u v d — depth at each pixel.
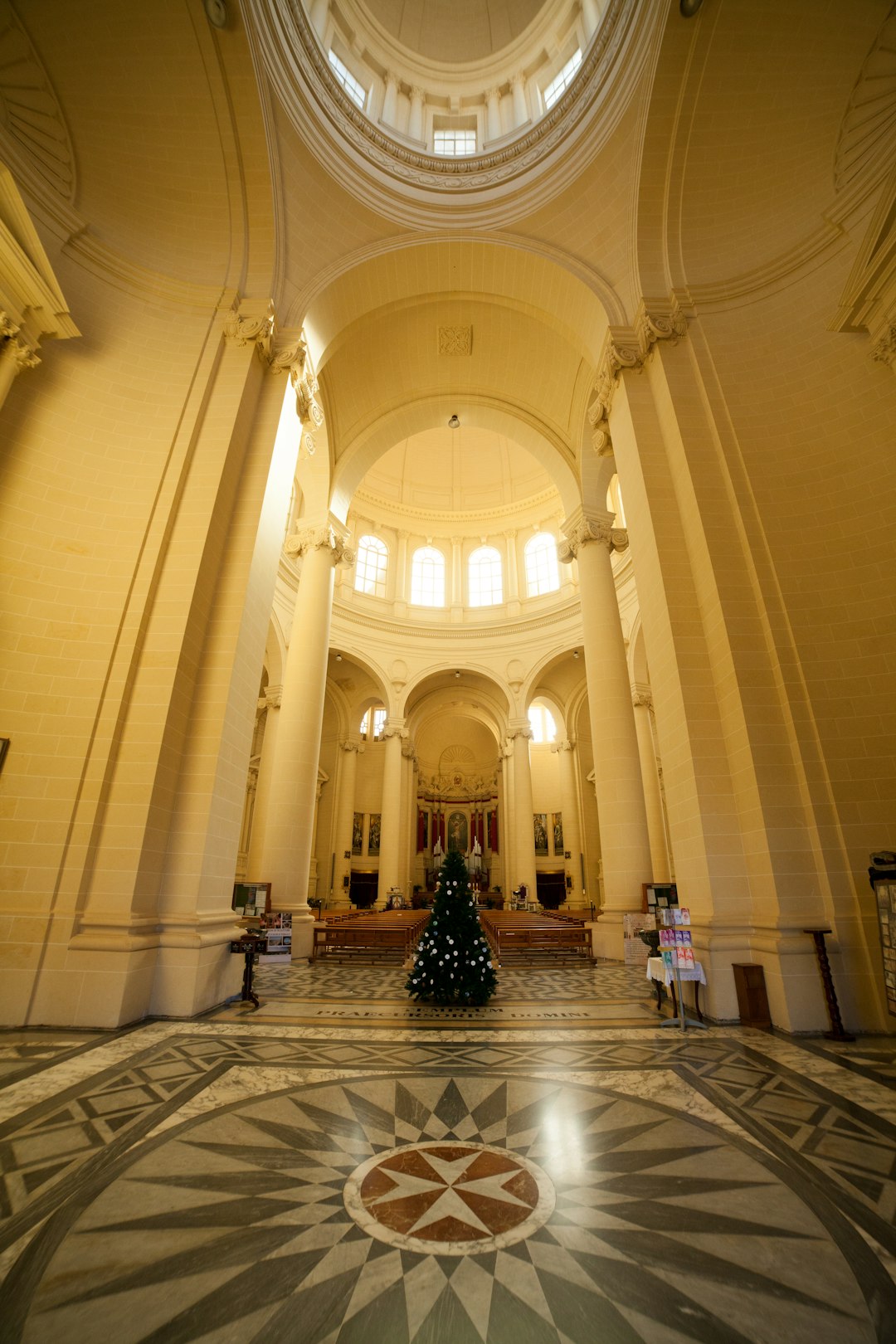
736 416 7.01
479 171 9.60
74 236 6.98
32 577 5.99
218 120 7.31
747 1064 4.12
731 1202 2.38
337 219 8.84
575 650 22.22
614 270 8.58
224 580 6.80
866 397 6.56
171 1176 2.56
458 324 11.46
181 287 7.67
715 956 5.41
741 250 7.82
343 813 24.56
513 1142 2.93
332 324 9.53
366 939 9.82
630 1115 3.25
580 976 8.36
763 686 5.95
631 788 10.47
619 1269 1.95
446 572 25.27
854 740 5.58
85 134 6.96
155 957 5.45
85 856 5.30
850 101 6.81
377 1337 1.63
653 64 7.24
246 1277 1.90
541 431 12.97
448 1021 5.38
